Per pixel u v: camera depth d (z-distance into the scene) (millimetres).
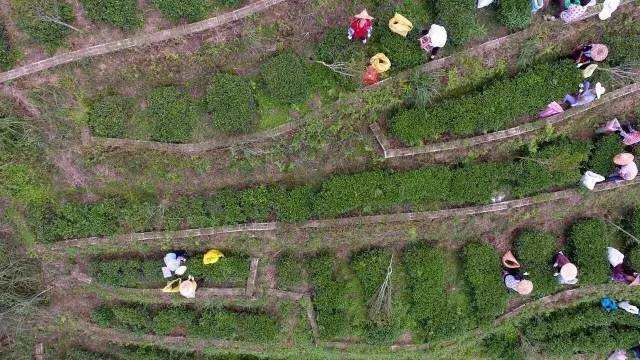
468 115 14789
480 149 15328
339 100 14414
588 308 17266
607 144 15680
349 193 15164
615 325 17578
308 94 14391
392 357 17219
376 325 16750
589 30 14641
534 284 16531
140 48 13766
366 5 14039
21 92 14039
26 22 13297
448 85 14625
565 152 15484
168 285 15594
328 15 13977
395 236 16094
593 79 15031
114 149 14711
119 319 16562
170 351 17156
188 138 14578
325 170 15367
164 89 14297
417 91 14266
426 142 15141
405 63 14211
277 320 16719
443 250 16641
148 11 13578
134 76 14227
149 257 16031
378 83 14344
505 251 16781
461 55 14320
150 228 15445
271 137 14648
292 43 14180
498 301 16531
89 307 16656
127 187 15242
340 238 15867
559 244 16891
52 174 15000
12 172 14789
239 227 15461
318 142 14789
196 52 13992
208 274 15875
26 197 15172
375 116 14805
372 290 16344
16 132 14297
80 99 14266
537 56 14797
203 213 15273
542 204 16062
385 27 14062
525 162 15508
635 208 16578
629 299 17109
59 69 13859
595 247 16281
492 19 14305
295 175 15352
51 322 16609
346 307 16625
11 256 15664
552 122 15211
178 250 15883
